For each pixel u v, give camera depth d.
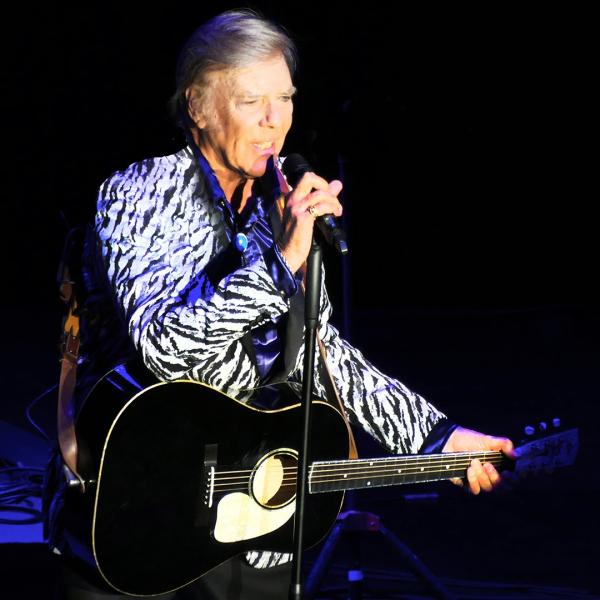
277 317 8.00
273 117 7.64
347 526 12.82
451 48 37.59
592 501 19.78
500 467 9.09
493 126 40.66
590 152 41.91
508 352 36.56
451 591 15.03
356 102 13.91
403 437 8.91
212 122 7.73
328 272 42.75
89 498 7.45
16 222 39.56
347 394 8.80
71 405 7.77
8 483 15.36
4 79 36.78
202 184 7.89
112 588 7.58
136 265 7.45
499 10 37.56
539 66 39.03
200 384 7.69
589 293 45.06
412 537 17.81
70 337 8.01
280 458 8.11
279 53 7.69
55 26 36.47
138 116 37.12
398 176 42.69
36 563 13.67
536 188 43.28
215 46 7.55
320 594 14.25
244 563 8.16
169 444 7.65
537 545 17.47
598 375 32.34
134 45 36.53
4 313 40.25
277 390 8.19
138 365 7.73
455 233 44.41
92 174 37.97
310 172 7.07
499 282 45.31
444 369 33.31
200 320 7.04
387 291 45.00
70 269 8.03
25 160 37.94
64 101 37.12
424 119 39.41
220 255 7.79
